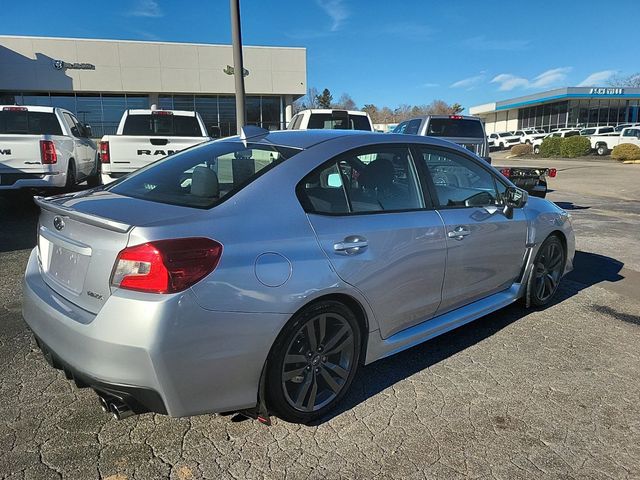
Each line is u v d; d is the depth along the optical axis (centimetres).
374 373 358
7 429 281
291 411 281
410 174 359
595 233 884
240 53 1314
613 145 3297
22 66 2430
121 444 271
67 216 273
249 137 350
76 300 257
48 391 321
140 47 2566
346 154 321
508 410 313
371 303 307
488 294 423
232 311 245
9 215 916
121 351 229
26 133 1007
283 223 274
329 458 265
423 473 255
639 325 455
